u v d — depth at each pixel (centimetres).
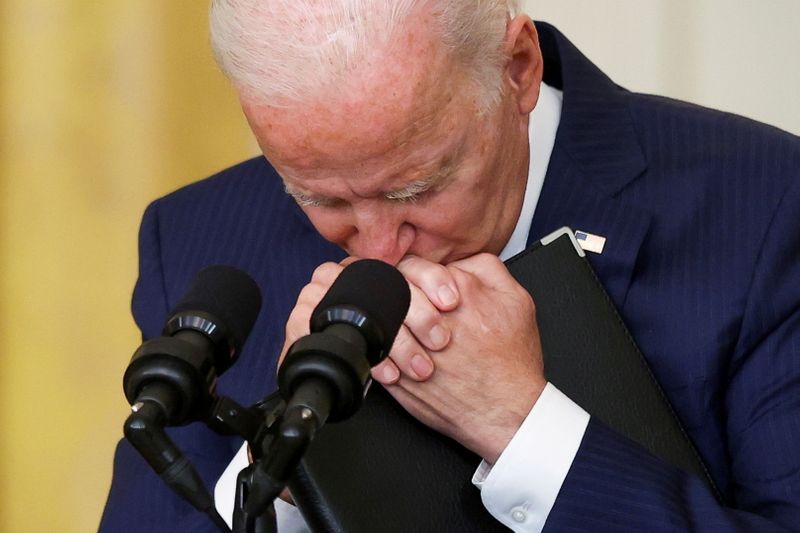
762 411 607
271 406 448
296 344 415
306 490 546
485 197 568
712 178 650
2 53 929
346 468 555
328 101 512
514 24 576
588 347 600
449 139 533
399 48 514
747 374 615
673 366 619
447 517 563
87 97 934
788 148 656
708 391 615
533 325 584
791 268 625
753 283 621
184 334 445
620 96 691
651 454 569
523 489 560
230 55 526
